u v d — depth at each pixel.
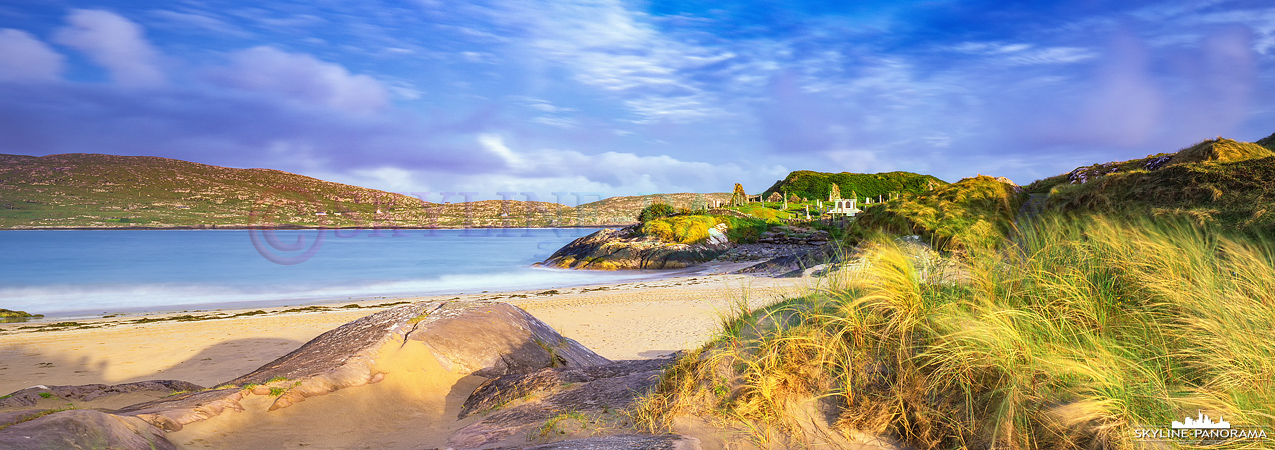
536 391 4.31
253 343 11.75
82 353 10.68
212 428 3.30
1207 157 16.23
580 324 13.52
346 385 4.30
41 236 77.62
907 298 3.74
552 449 2.79
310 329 13.66
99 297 22.83
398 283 28.77
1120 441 2.47
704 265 38.34
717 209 57.97
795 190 120.69
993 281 4.11
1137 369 3.00
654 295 18.91
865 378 3.32
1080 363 2.93
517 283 29.36
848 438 2.94
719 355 3.67
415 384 4.71
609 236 42.66
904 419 2.97
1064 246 4.46
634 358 9.71
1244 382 2.84
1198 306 3.45
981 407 2.91
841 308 3.77
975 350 3.07
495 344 5.63
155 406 3.44
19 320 16.41
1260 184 11.91
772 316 4.12
